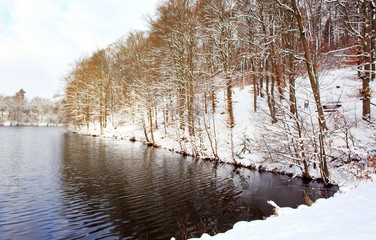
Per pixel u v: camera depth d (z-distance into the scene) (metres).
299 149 13.50
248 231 4.32
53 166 16.91
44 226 7.98
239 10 22.02
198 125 22.69
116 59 45.94
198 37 25.72
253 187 12.45
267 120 19.55
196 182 13.47
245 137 18.94
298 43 19.22
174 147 25.47
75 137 40.66
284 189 11.98
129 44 39.03
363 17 17.33
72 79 52.12
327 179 12.26
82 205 9.88
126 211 9.34
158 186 12.67
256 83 27.28
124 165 17.84
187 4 26.06
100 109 44.84
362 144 12.60
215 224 8.24
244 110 25.28
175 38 26.92
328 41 33.56
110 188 12.22
